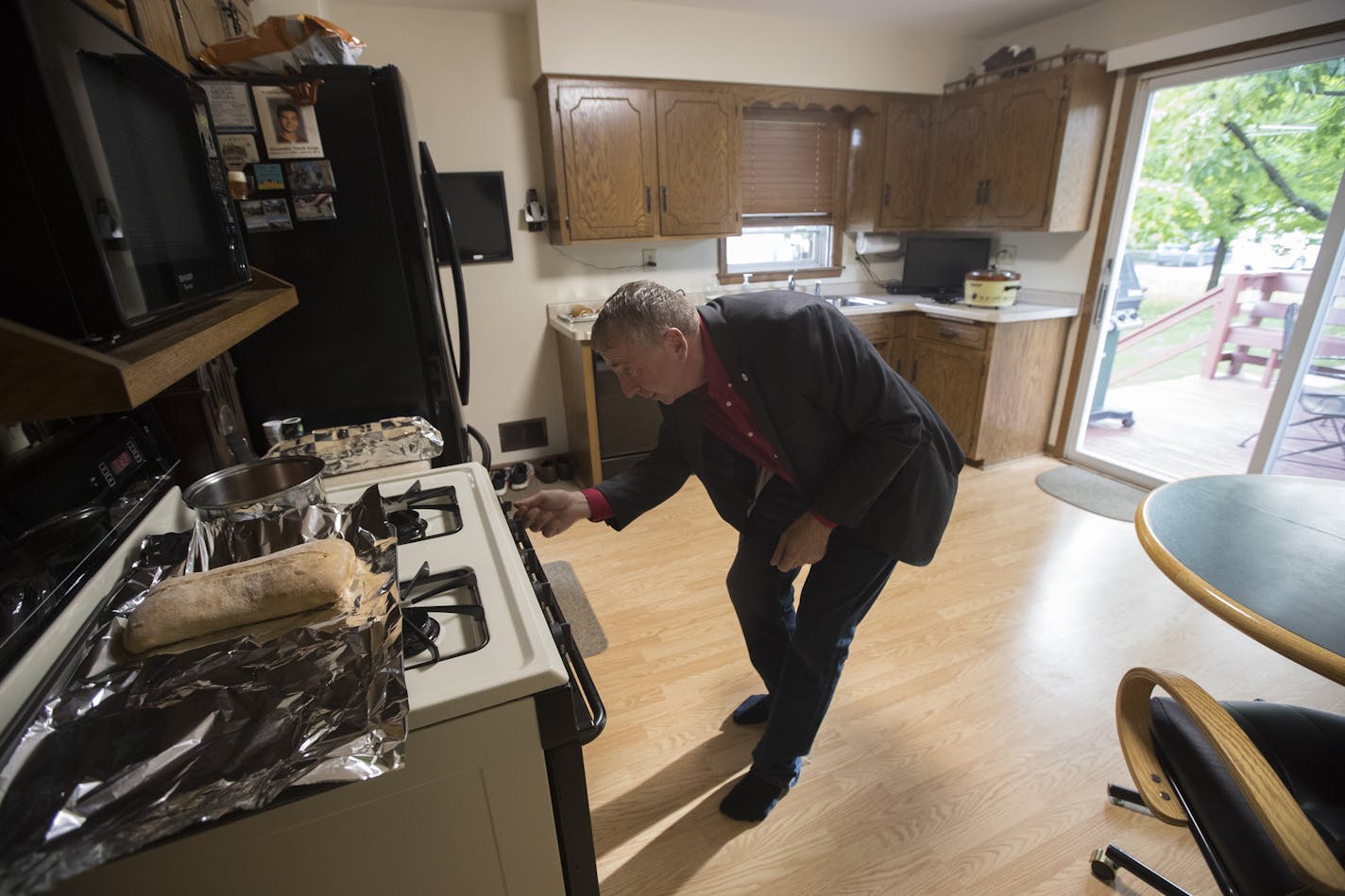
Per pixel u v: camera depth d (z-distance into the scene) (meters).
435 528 1.06
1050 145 2.87
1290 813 0.74
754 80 3.00
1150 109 2.76
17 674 0.62
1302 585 0.98
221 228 0.97
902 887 1.25
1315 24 2.16
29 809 0.50
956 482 1.28
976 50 3.45
